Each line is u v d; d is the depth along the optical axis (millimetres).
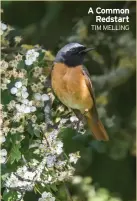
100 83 15344
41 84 10555
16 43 11281
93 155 15742
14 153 9953
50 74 11477
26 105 10094
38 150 10117
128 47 16047
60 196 10758
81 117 11867
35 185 10109
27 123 10180
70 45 11828
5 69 10383
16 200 9820
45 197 9891
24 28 16250
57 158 9992
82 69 11820
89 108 11914
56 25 16234
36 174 9828
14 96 10391
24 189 9789
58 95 11539
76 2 16406
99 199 13047
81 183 13227
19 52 11164
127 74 15789
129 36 16141
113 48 16000
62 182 10320
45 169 9945
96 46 15625
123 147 15312
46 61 11625
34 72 10617
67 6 16422
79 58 11828
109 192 14906
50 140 9984
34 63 10664
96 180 15977
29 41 15859
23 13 16625
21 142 10273
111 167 16094
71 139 11680
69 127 10680
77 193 13125
